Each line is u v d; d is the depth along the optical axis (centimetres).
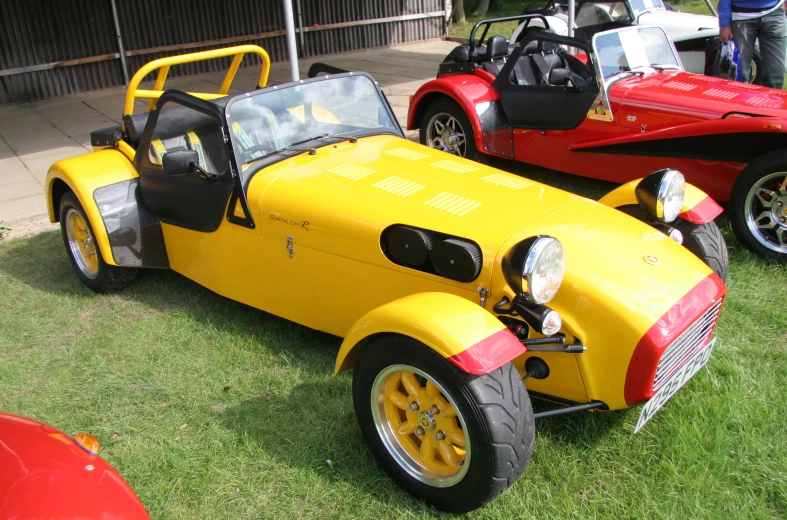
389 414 280
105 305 459
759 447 291
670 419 310
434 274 307
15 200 708
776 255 463
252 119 387
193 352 391
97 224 436
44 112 1150
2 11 1179
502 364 241
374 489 282
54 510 192
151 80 1328
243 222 376
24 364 390
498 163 724
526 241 262
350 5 1548
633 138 550
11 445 218
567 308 279
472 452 246
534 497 273
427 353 250
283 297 376
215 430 324
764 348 369
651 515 261
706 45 791
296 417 329
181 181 407
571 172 623
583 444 299
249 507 277
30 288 490
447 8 1698
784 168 445
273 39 1467
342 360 283
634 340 266
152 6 1312
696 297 285
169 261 454
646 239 310
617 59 605
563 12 923
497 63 712
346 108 427
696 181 530
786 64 731
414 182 354
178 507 278
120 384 365
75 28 1248
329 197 346
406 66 1366
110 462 305
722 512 262
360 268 333
